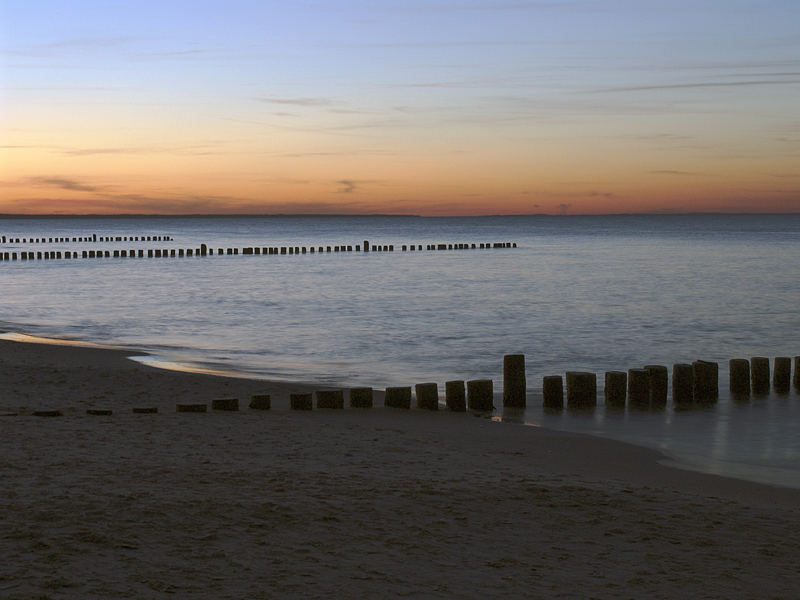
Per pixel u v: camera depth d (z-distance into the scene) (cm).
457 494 855
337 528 733
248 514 757
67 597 550
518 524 771
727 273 5369
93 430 1122
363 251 8494
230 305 3438
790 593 623
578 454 1146
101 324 2781
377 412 1393
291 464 966
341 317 3042
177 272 5441
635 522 789
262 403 1363
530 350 2295
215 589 580
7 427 1119
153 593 566
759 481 1030
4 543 651
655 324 2866
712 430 1352
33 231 18625
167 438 1091
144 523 718
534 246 9831
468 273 5409
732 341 2492
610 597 600
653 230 17875
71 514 730
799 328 2773
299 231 18725
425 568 645
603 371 1983
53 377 1608
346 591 589
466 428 1293
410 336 2552
